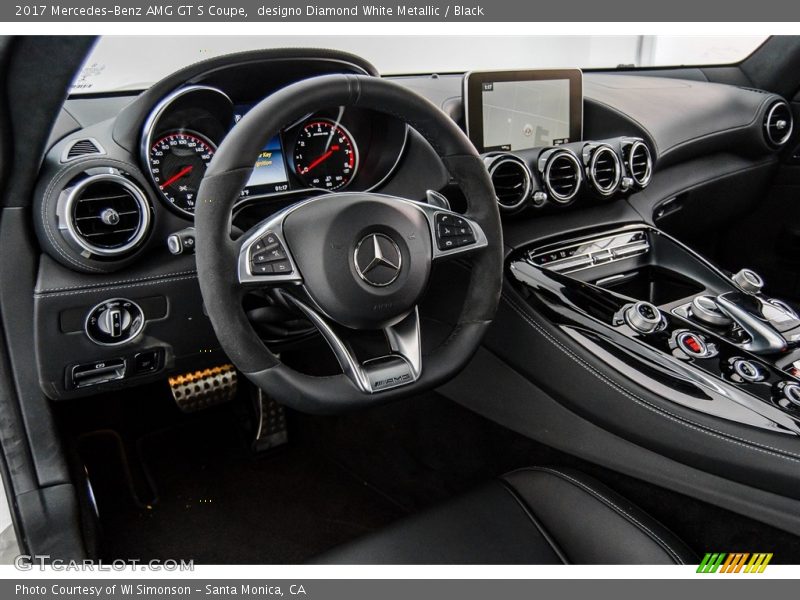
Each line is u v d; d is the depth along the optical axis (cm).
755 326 123
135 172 106
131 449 172
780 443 99
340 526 149
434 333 143
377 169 128
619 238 150
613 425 118
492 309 104
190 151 112
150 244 110
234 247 88
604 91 176
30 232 103
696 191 177
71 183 100
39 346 108
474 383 139
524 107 149
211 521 151
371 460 160
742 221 209
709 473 108
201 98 108
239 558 140
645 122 164
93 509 139
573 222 148
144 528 149
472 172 100
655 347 117
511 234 140
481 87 142
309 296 91
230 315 87
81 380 114
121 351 113
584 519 98
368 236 90
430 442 148
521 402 132
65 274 106
